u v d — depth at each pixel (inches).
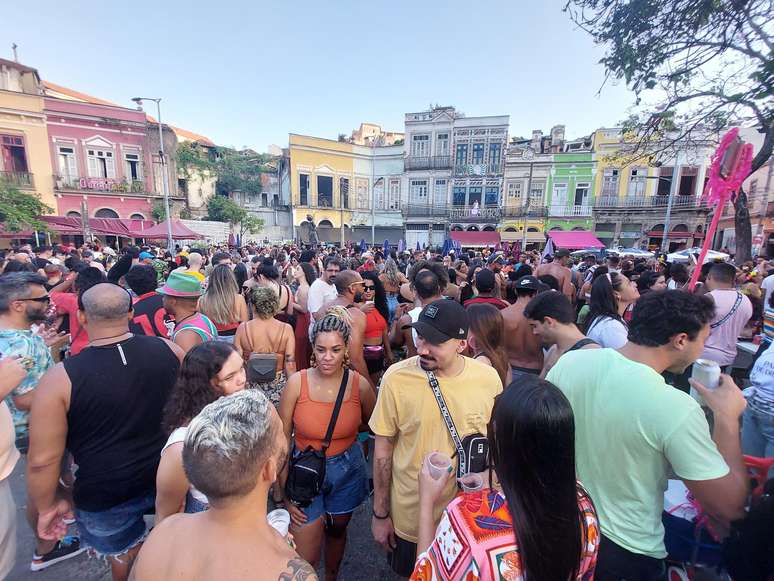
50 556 102.0
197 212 1293.1
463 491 47.5
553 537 38.5
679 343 62.4
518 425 39.7
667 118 291.0
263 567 38.6
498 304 162.2
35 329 105.8
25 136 945.5
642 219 1147.9
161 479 63.5
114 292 81.1
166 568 39.2
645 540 59.4
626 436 58.4
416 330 70.5
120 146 1074.7
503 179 1261.1
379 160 1464.1
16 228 829.8
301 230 1364.4
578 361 68.1
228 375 70.6
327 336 85.5
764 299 233.8
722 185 83.7
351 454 92.4
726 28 214.7
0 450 74.8
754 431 95.4
